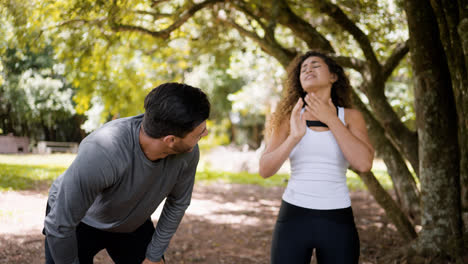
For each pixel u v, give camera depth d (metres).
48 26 4.40
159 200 1.82
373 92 4.64
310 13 5.91
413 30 3.40
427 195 3.48
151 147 1.59
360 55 7.14
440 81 3.38
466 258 3.26
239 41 7.37
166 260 4.07
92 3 4.09
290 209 2.11
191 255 4.27
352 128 2.29
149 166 1.64
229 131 32.66
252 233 5.38
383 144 4.68
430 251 3.40
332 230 2.02
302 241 2.05
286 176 12.51
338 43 6.16
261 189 9.74
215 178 11.27
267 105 15.83
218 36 6.58
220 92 22.52
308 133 2.15
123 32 5.19
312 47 4.93
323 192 2.06
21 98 19.42
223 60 8.82
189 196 1.94
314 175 2.08
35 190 7.24
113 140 1.57
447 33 3.06
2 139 20.75
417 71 3.48
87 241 1.99
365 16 5.22
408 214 4.82
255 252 4.50
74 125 25.59
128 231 2.02
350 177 12.47
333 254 2.02
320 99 2.23
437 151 3.40
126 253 2.12
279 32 7.52
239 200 8.05
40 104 19.80
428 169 3.47
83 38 4.66
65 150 23.02
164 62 7.21
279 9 4.62
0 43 4.63
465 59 2.83
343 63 4.66
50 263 1.85
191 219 6.05
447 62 3.29
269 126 2.46
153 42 6.20
